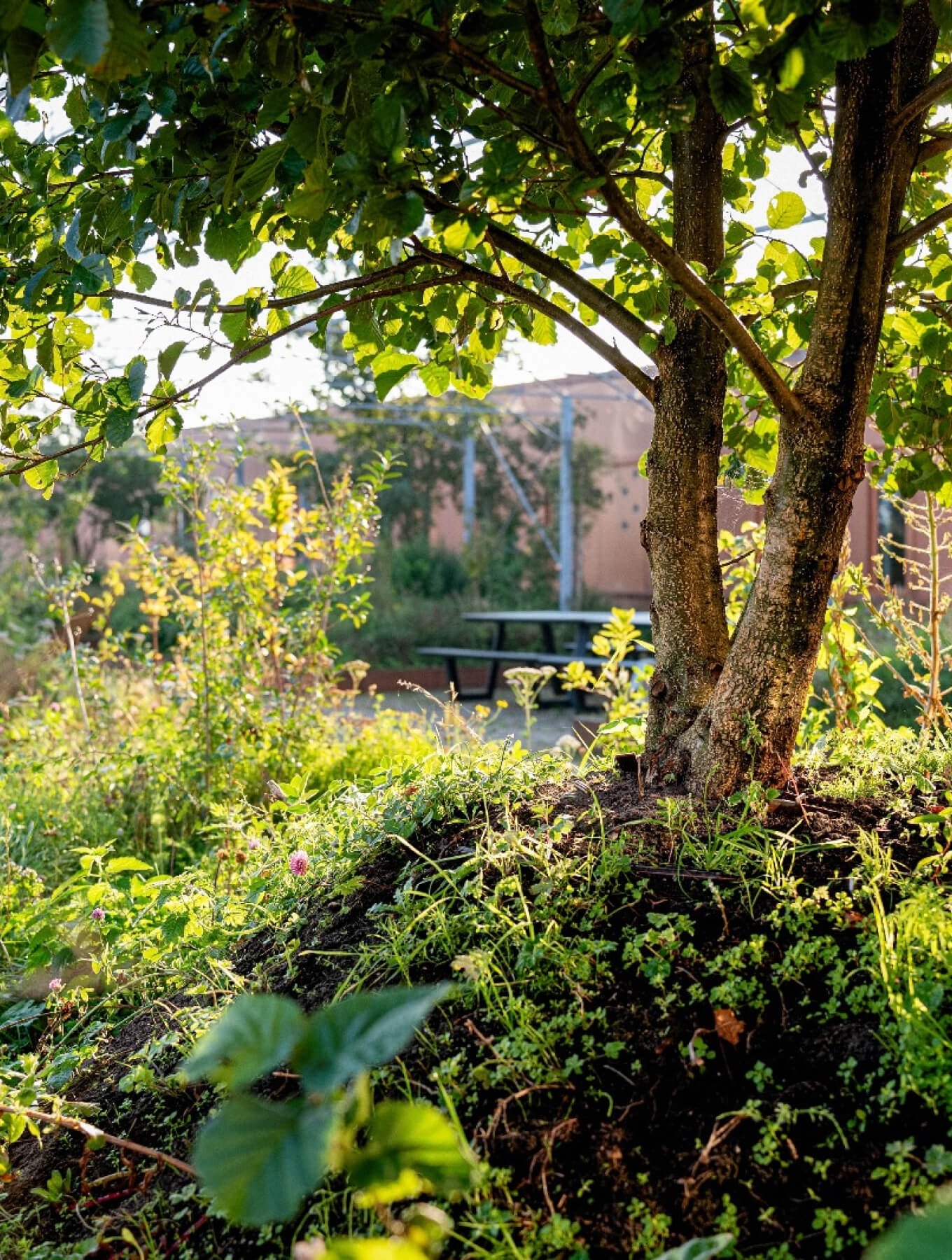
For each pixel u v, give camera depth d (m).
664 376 2.47
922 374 2.83
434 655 13.79
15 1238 1.84
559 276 2.29
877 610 3.66
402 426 17.19
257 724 5.26
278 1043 1.02
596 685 4.30
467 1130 1.62
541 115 1.94
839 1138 1.52
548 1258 1.41
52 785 5.16
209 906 2.79
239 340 2.22
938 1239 0.75
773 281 2.69
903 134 2.27
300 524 5.73
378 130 1.60
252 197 1.90
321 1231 1.54
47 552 14.44
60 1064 2.29
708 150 2.47
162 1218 1.75
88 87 1.94
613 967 1.85
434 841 2.44
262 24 1.69
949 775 2.53
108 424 1.96
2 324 2.29
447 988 1.05
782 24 1.60
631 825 2.21
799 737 3.44
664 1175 1.51
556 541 19.19
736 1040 1.68
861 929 1.82
